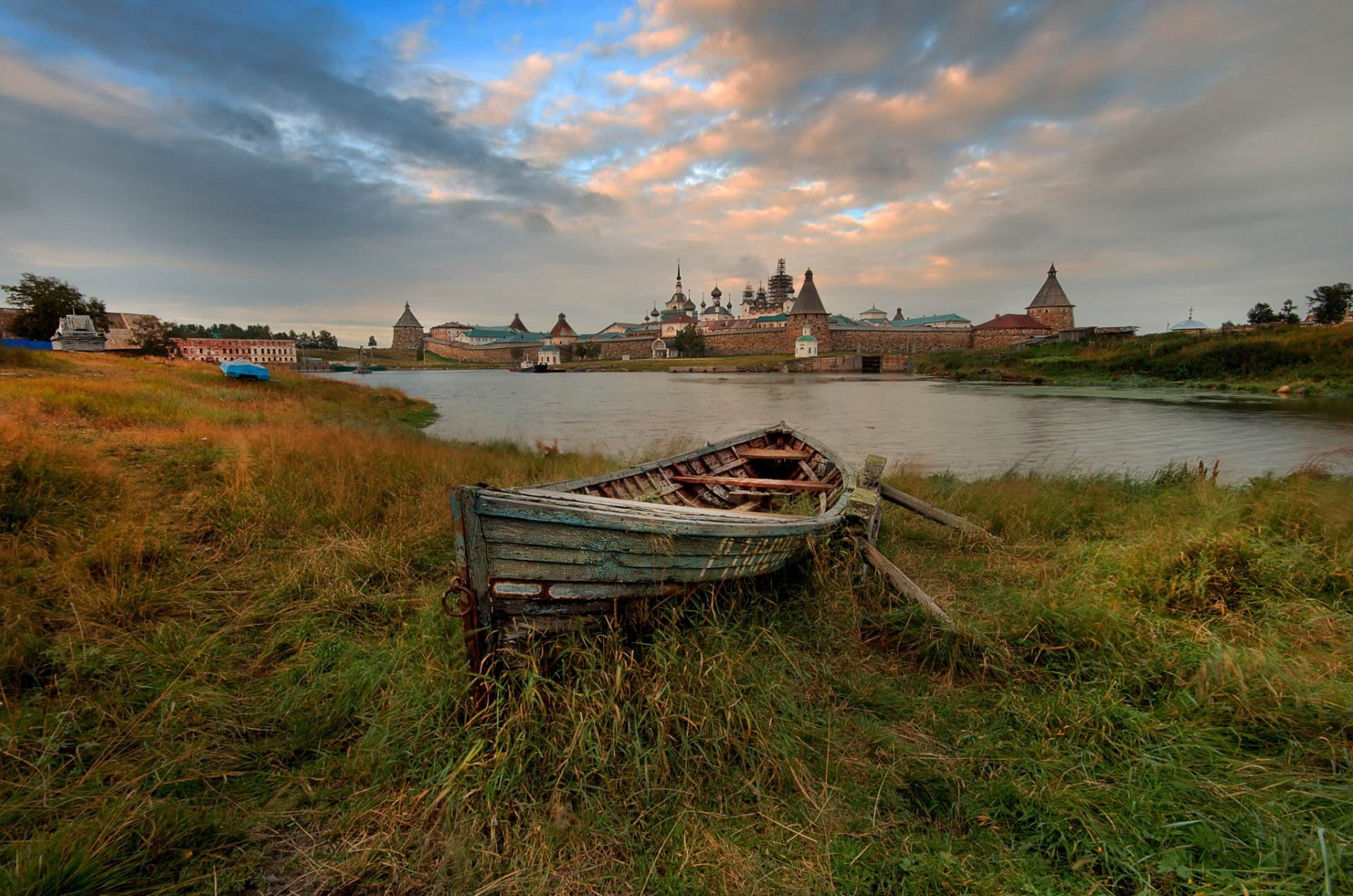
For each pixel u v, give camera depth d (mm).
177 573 4719
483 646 3129
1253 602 4516
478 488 3020
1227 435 19672
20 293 47250
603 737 2957
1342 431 20469
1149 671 3641
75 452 6855
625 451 15336
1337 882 2195
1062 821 2576
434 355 182500
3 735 2803
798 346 112875
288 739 3121
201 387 20203
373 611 4605
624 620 3648
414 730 3076
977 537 6715
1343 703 3166
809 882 2377
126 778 2754
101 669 3432
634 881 2408
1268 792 2672
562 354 151250
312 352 169625
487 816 2652
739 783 2887
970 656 4051
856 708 3543
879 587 4988
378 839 2545
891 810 2768
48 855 2229
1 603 3811
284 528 6055
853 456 16000
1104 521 7410
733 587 4438
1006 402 34125
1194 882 2262
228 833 2543
